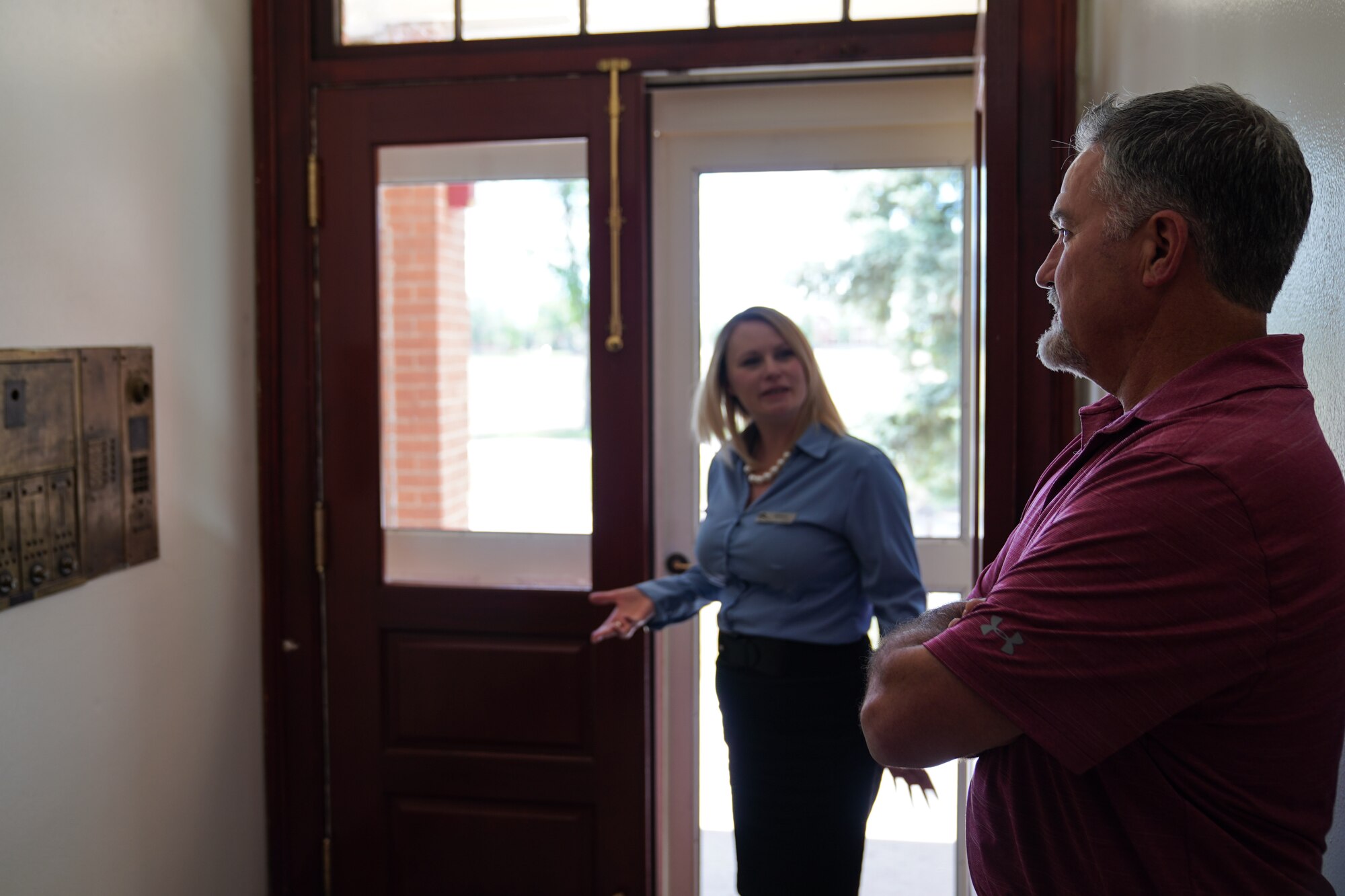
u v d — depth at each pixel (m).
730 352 2.02
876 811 2.49
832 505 1.89
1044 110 1.74
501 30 2.33
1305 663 0.81
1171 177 0.88
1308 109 1.05
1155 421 0.88
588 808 2.39
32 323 1.71
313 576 2.44
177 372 2.12
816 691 1.88
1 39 1.64
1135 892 0.87
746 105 2.37
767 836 1.91
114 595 1.93
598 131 2.29
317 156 2.38
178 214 2.12
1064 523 0.87
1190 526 0.80
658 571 2.47
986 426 1.78
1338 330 1.00
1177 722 0.84
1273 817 0.84
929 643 0.91
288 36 2.37
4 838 1.66
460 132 2.33
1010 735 0.88
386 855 2.45
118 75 1.92
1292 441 0.82
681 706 2.50
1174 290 0.90
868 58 2.21
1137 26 1.60
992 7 1.74
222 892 2.29
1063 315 0.98
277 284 2.41
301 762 2.47
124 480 1.94
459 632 2.41
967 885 2.39
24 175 1.69
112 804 1.92
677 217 2.41
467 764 2.41
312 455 2.42
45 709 1.75
